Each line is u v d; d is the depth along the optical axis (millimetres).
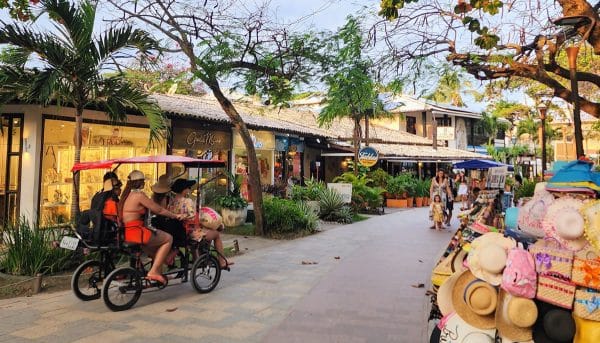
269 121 18031
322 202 15570
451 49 7496
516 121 38906
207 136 14297
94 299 6078
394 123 33750
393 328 5039
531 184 15664
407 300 6125
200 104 16500
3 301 5988
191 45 9891
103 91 8117
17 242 7145
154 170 12555
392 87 8000
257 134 16938
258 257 9211
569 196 3129
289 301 6109
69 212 10445
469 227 4105
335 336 4789
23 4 7547
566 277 2893
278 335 4816
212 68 9539
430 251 9859
